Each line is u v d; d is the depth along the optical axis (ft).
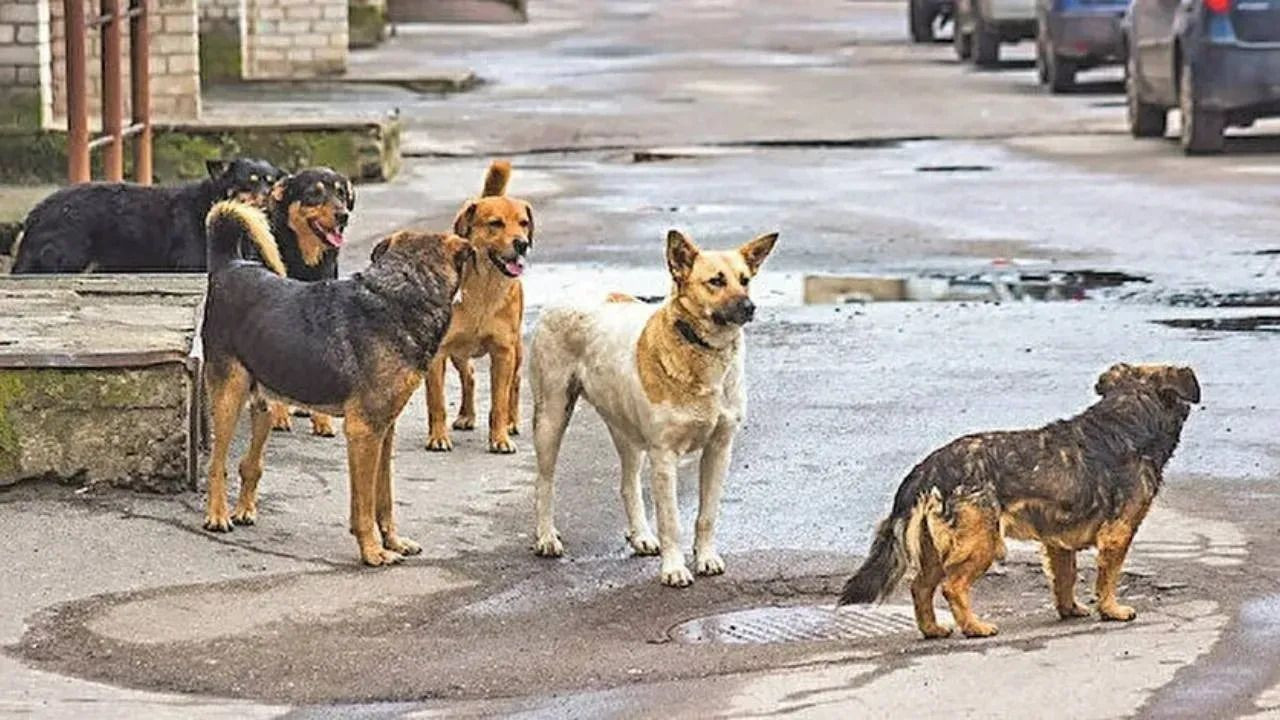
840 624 35.04
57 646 34.01
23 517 40.34
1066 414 49.01
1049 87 132.05
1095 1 129.18
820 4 230.27
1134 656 32.37
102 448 41.57
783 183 91.15
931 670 31.94
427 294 38.45
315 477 43.83
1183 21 99.04
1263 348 55.93
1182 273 67.92
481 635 34.83
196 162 90.02
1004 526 33.45
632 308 38.52
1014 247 73.31
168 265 53.06
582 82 139.85
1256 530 39.60
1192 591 35.96
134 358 41.24
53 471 41.55
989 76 144.77
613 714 30.48
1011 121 115.85
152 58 95.76
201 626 35.04
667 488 37.40
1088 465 33.58
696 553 38.06
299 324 38.60
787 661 32.86
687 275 36.68
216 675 32.76
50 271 52.80
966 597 33.55
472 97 128.77
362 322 38.34
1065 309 61.98
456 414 49.88
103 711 31.09
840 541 39.70
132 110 82.07
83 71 70.59
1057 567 34.42
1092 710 29.86
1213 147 99.19
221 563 38.27
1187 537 39.09
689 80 141.69
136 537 39.42
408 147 104.68
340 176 48.70
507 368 46.34
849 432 47.62
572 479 44.21
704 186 90.22
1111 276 67.67
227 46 122.31
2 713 30.89
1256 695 30.48
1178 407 34.45
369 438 38.29
